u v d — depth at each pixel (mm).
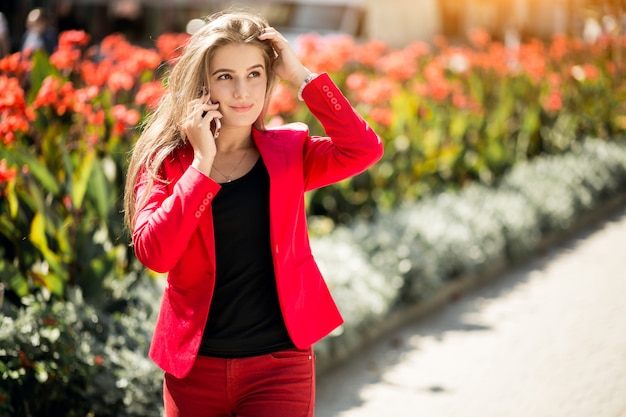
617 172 8562
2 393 3064
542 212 7027
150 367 3482
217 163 2340
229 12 2488
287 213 2279
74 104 4449
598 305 5254
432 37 15617
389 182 6492
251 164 2340
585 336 4695
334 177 2432
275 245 2248
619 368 4180
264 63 2346
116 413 3393
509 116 8547
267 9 14719
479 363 4441
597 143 9234
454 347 4727
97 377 3338
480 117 7727
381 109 6316
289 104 5656
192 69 2275
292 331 2297
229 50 2264
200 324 2258
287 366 2332
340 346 4473
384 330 5004
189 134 2215
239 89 2260
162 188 2289
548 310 5258
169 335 2314
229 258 2281
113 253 3914
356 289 4812
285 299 2279
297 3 14891
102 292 3896
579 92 9836
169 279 2330
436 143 7023
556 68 9922
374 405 3973
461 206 6500
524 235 6500
